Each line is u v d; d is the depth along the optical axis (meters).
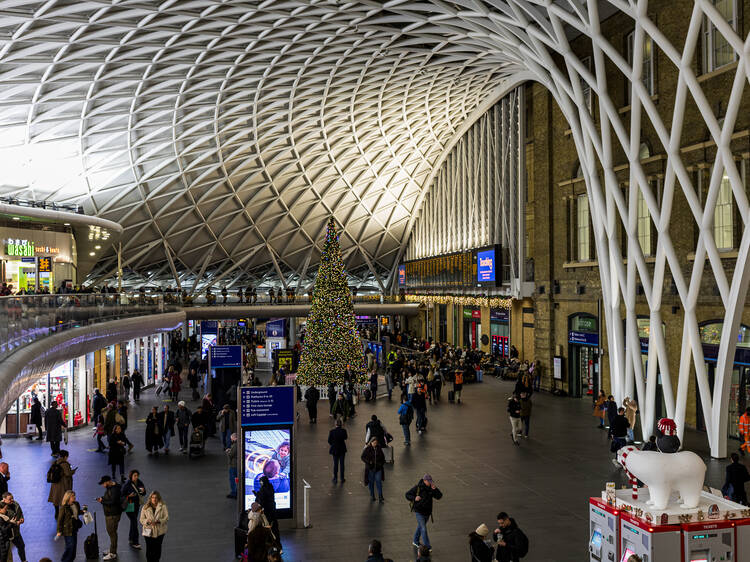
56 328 17.23
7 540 10.05
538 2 24.50
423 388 22.98
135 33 28.61
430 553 11.30
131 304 29.09
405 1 29.67
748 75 16.67
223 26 30.20
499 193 45.78
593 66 29.17
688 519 7.97
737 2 20.17
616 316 24.19
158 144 42.72
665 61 23.69
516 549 9.21
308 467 17.97
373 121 49.94
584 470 17.22
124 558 11.55
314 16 30.75
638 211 24.00
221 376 27.19
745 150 20.00
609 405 21.44
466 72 42.12
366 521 13.38
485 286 45.41
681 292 19.92
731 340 18.09
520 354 40.50
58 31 26.41
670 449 8.62
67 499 10.95
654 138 24.50
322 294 30.69
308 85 39.75
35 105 32.34
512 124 42.59
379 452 14.73
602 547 8.75
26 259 36.78
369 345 42.50
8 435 22.34
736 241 20.55
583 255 30.70
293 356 35.56
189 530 12.88
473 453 19.28
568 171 31.72
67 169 40.22
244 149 47.75
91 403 25.95
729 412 20.88
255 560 10.20
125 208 48.06
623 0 20.64
